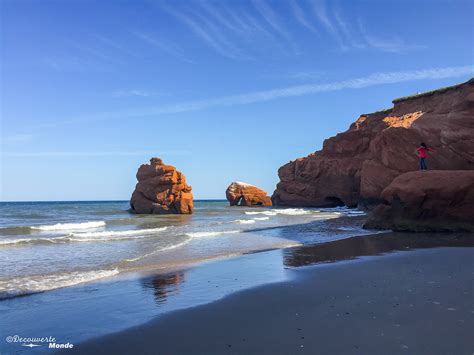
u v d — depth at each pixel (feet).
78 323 26.55
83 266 48.49
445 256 47.93
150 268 46.93
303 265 46.60
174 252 60.18
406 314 25.43
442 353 19.34
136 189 196.03
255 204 314.55
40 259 53.72
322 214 161.07
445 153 100.17
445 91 142.61
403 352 19.63
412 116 142.00
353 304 28.48
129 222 128.77
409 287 32.68
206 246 66.95
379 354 19.57
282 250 60.59
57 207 315.99
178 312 28.45
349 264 45.50
